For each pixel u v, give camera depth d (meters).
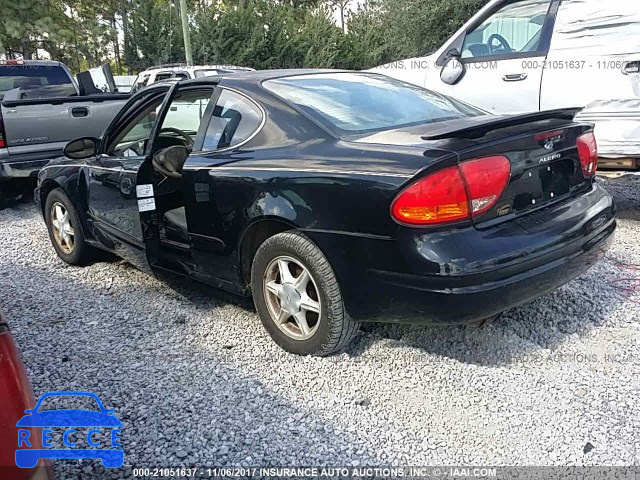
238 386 3.21
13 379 1.74
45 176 5.31
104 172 4.56
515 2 5.80
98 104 7.87
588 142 3.57
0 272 5.27
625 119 5.22
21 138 7.21
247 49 24.70
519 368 3.26
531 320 3.77
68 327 4.05
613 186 7.11
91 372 3.42
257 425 2.88
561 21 5.49
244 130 3.71
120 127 4.81
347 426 2.85
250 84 3.83
